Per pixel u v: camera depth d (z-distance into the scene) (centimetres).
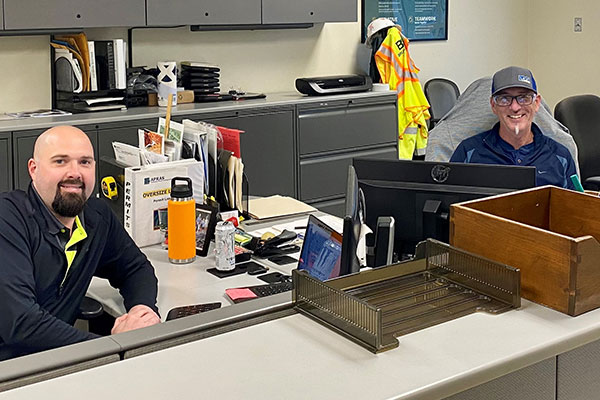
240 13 483
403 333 150
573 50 681
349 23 586
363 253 221
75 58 437
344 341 148
